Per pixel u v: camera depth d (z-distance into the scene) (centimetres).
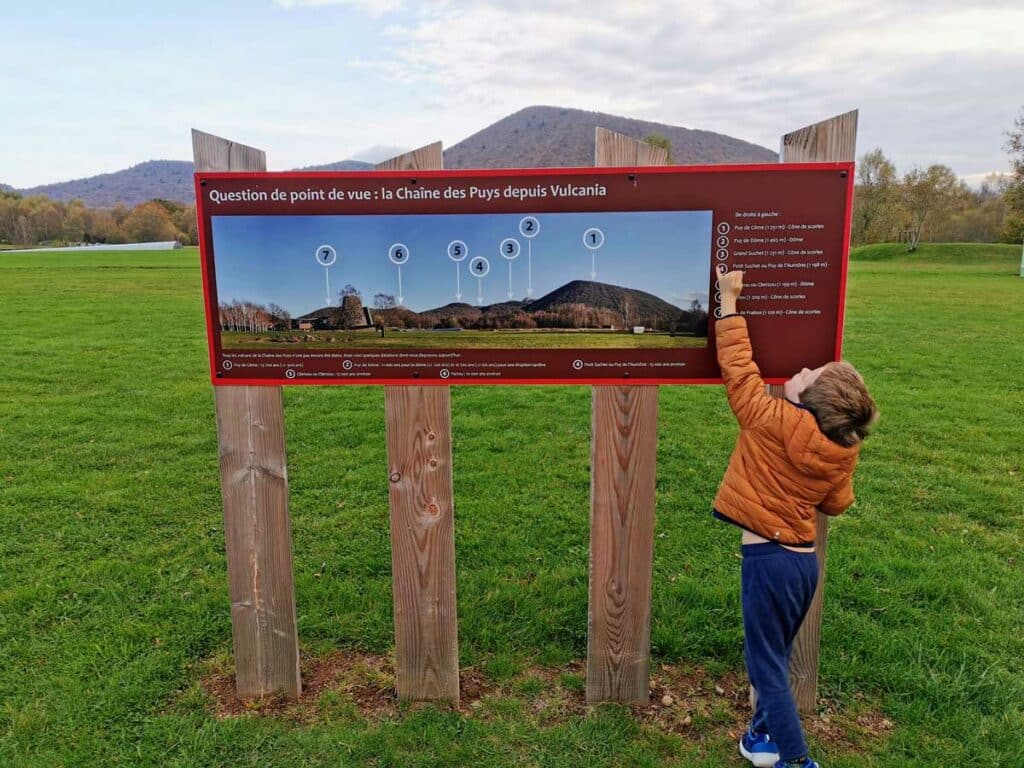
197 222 274
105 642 346
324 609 383
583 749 280
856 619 366
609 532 292
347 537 479
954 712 298
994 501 546
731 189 261
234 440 292
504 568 434
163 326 1538
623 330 273
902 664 329
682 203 263
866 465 634
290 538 301
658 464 628
